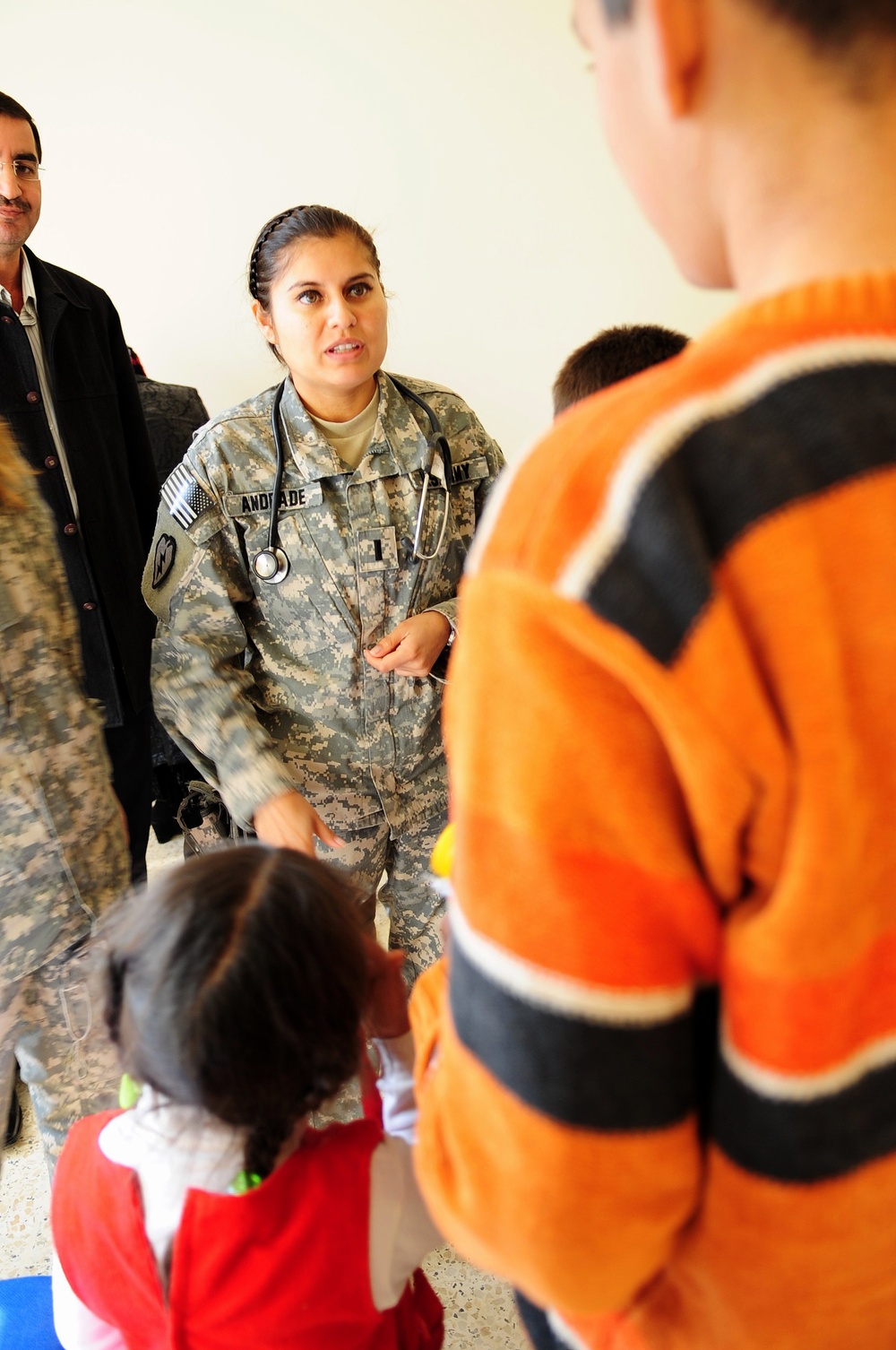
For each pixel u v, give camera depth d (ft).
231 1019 2.31
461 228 9.12
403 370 9.60
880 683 1.06
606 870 1.13
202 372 9.47
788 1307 1.34
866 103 1.11
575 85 8.63
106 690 6.79
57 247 9.20
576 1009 1.15
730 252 1.29
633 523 1.05
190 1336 2.43
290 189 9.01
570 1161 1.21
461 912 1.28
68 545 6.54
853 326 1.10
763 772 1.07
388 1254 2.56
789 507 1.03
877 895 1.14
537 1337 1.85
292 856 2.68
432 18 8.47
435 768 5.25
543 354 9.50
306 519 4.68
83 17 8.52
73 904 3.98
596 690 1.10
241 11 8.48
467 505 5.15
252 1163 2.46
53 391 6.47
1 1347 3.63
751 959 1.15
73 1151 2.78
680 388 1.10
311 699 4.88
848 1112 1.22
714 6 1.11
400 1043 2.99
